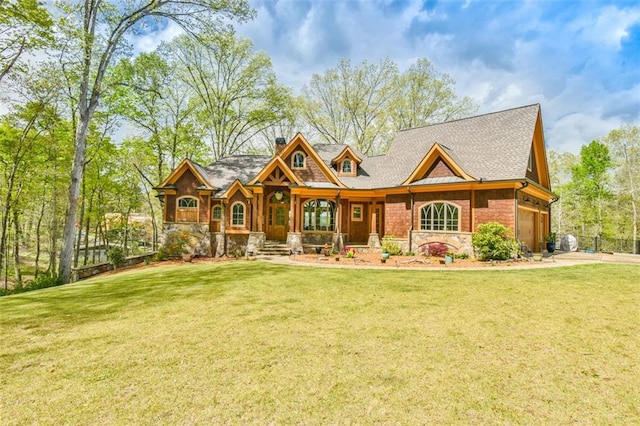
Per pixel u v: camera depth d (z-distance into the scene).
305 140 20.81
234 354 4.51
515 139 16.73
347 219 21.28
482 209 15.75
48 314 6.78
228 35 18.78
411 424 2.97
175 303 7.44
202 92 29.66
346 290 8.48
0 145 17.41
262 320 6.01
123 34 17.33
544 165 19.50
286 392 3.52
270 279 10.15
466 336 5.11
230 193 19.72
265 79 29.70
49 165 19.62
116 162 25.17
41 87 15.86
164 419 3.07
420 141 21.08
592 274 10.69
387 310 6.58
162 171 29.66
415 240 17.61
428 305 6.94
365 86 33.94
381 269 12.24
